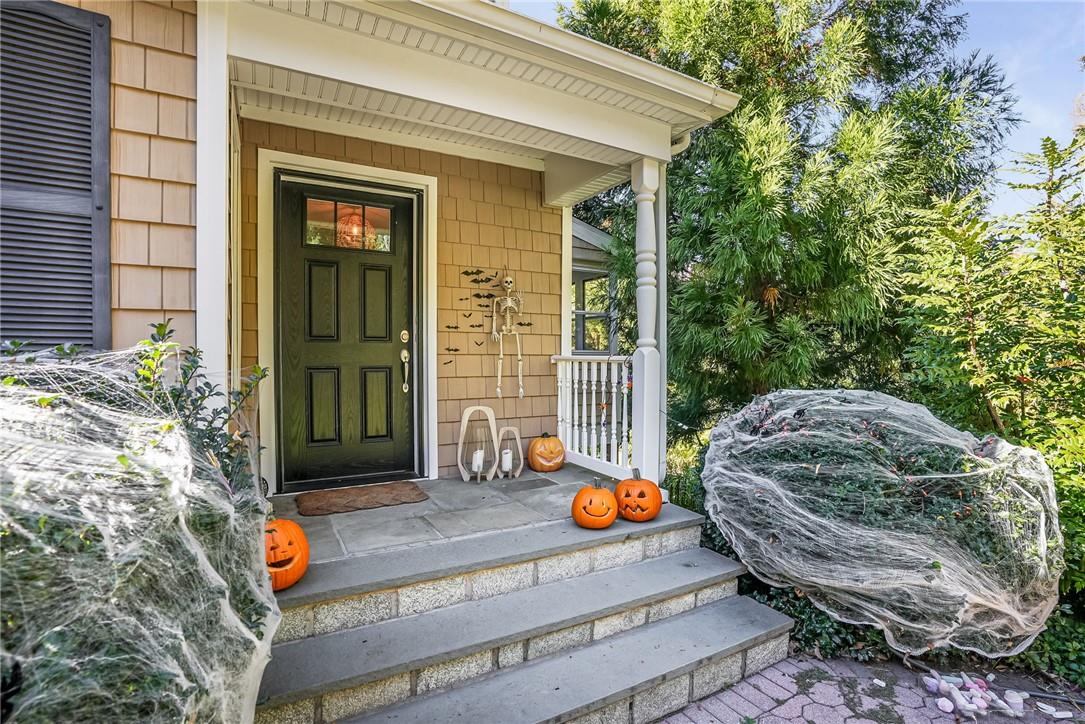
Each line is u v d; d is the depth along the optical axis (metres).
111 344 1.83
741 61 5.41
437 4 2.18
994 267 2.88
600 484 2.80
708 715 2.04
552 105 2.83
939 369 3.02
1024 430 2.84
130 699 0.95
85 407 1.30
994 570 2.18
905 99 5.21
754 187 4.44
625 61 2.68
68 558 0.98
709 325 4.95
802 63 5.46
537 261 4.10
